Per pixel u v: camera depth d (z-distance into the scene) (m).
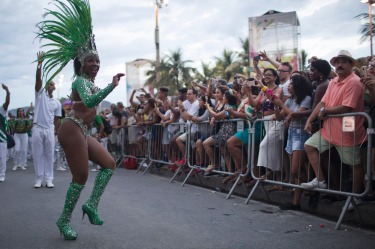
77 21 4.11
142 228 4.28
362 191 4.59
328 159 4.86
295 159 5.16
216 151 7.16
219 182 7.18
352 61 4.58
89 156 4.10
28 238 3.93
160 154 9.45
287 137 5.61
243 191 6.57
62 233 3.91
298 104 5.38
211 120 7.02
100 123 9.98
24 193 6.70
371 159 4.14
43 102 7.30
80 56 4.08
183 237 3.93
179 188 7.32
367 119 4.18
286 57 13.76
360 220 4.45
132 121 11.37
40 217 4.84
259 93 6.49
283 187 5.87
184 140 8.22
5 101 8.40
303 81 5.30
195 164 7.93
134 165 11.12
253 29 14.20
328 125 4.67
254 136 5.99
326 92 4.82
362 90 4.52
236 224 4.48
